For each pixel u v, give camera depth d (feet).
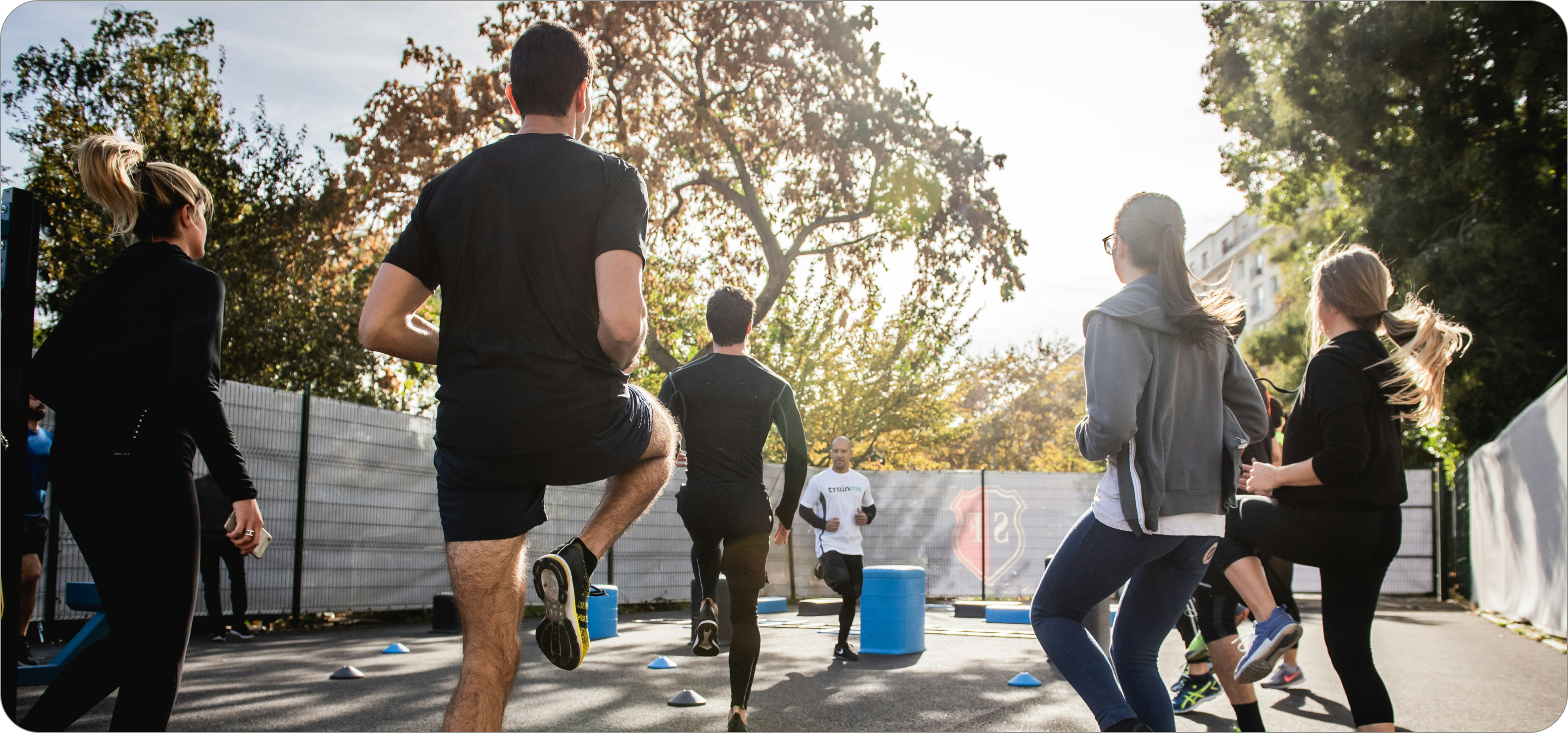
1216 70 68.28
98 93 44.65
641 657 23.35
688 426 13.33
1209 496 9.45
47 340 8.71
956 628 33.01
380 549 32.58
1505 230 54.03
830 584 24.29
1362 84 59.21
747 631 12.89
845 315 67.62
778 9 53.36
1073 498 55.11
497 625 6.99
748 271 63.62
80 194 42.52
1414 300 10.56
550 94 7.37
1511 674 21.17
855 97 55.21
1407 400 10.12
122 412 8.41
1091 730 14.62
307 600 29.94
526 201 6.89
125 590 8.28
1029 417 110.22
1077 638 9.52
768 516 13.28
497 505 6.95
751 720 15.28
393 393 49.78
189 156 45.01
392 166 50.21
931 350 68.95
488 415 6.73
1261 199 71.41
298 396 29.99
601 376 6.97
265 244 46.44
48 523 22.17
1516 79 54.75
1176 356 9.47
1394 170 60.34
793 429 13.67
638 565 42.73
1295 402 10.89
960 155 55.77
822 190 56.59
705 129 55.06
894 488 52.03
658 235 56.70
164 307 8.60
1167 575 9.92
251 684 18.10
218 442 8.54
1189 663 16.71
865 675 20.75
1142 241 9.68
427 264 7.29
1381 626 33.55
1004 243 57.06
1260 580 11.30
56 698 8.57
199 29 46.44
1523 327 53.47
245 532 8.67
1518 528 33.81
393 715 15.07
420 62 52.01
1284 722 15.58
